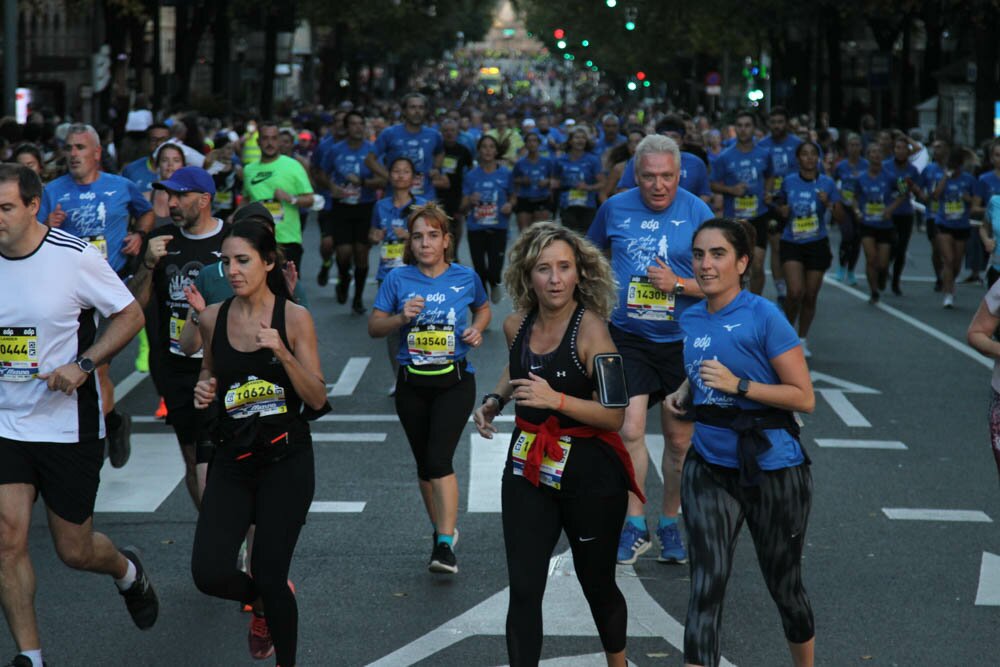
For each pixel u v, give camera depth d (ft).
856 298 127.24
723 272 36.04
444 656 40.70
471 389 49.16
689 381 37.17
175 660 40.42
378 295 49.57
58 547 38.81
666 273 47.26
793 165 107.65
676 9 351.25
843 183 131.75
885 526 55.06
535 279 35.96
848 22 283.38
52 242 38.01
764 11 290.76
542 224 36.55
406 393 49.08
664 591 47.03
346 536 53.16
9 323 37.81
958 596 46.62
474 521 55.31
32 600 37.58
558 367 35.88
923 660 40.81
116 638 42.19
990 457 67.10
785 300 96.73
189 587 47.19
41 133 141.69
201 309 38.29
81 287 38.09
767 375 35.94
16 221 37.37
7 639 42.09
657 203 48.93
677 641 42.37
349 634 42.52
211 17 272.31
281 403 37.63
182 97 269.44
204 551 36.65
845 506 58.03
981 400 81.25
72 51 348.79
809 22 290.56
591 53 531.91
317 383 37.35
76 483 38.42
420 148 113.70
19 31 309.83
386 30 418.31
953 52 338.54
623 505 35.86
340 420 74.18
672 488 49.96
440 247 48.93
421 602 45.50
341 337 100.94
